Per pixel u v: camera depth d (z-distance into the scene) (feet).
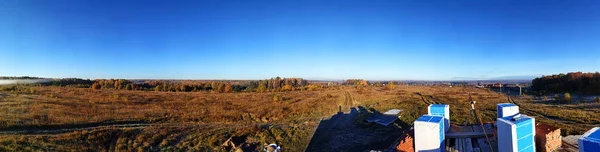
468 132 39.50
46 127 61.77
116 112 81.46
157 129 61.26
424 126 34.22
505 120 31.71
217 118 78.43
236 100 124.26
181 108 95.91
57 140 50.57
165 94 145.38
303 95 153.79
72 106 88.38
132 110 86.28
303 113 88.12
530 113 74.84
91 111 80.84
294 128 64.49
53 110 78.38
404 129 62.18
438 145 33.53
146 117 77.30
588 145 25.31
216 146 51.65
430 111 41.78
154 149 50.26
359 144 52.90
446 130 40.40
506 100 113.70
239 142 53.21
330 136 59.21
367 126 66.85
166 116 79.92
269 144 53.31
